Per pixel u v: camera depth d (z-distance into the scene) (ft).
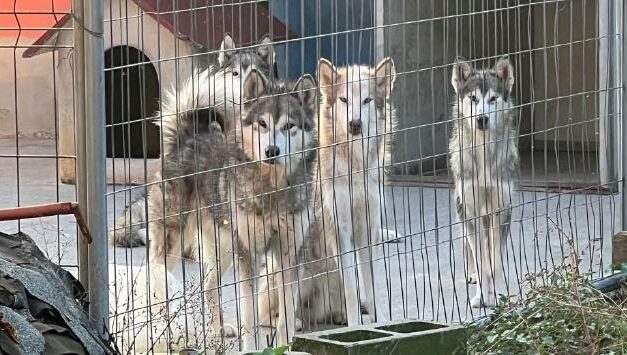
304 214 16.17
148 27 25.48
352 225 16.10
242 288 15.69
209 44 13.99
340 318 17.28
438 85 31.17
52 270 10.89
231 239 15.60
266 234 15.94
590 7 35.37
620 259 15.92
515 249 19.71
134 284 13.57
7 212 10.66
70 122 25.72
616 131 18.78
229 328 15.42
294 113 16.39
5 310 9.87
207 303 14.58
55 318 10.30
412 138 30.22
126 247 13.99
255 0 13.87
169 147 16.21
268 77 16.29
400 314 16.40
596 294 13.38
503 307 12.94
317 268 16.81
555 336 12.22
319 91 15.97
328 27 18.99
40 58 42.63
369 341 11.00
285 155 15.05
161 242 16.42
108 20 12.79
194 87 15.52
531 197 23.58
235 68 15.89
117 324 12.41
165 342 13.26
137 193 18.02
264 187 15.87
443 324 11.67
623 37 16.69
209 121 15.56
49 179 31.53
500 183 18.19
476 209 17.11
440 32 30.81
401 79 29.78
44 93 42.86
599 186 17.17
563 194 18.60
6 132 43.47
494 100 18.85
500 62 19.56
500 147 18.63
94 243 11.34
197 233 15.21
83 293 11.22
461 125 17.67
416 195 26.68
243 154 15.90
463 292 17.48
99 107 11.28
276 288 15.89
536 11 35.12
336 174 16.93
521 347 12.16
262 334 16.30
